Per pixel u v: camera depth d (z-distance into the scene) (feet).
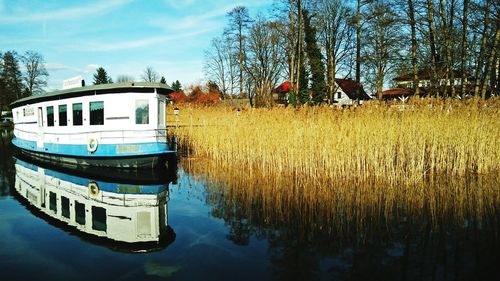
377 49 78.18
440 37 63.26
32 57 182.19
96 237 21.01
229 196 30.55
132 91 40.83
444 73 61.72
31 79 182.80
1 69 173.58
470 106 39.24
